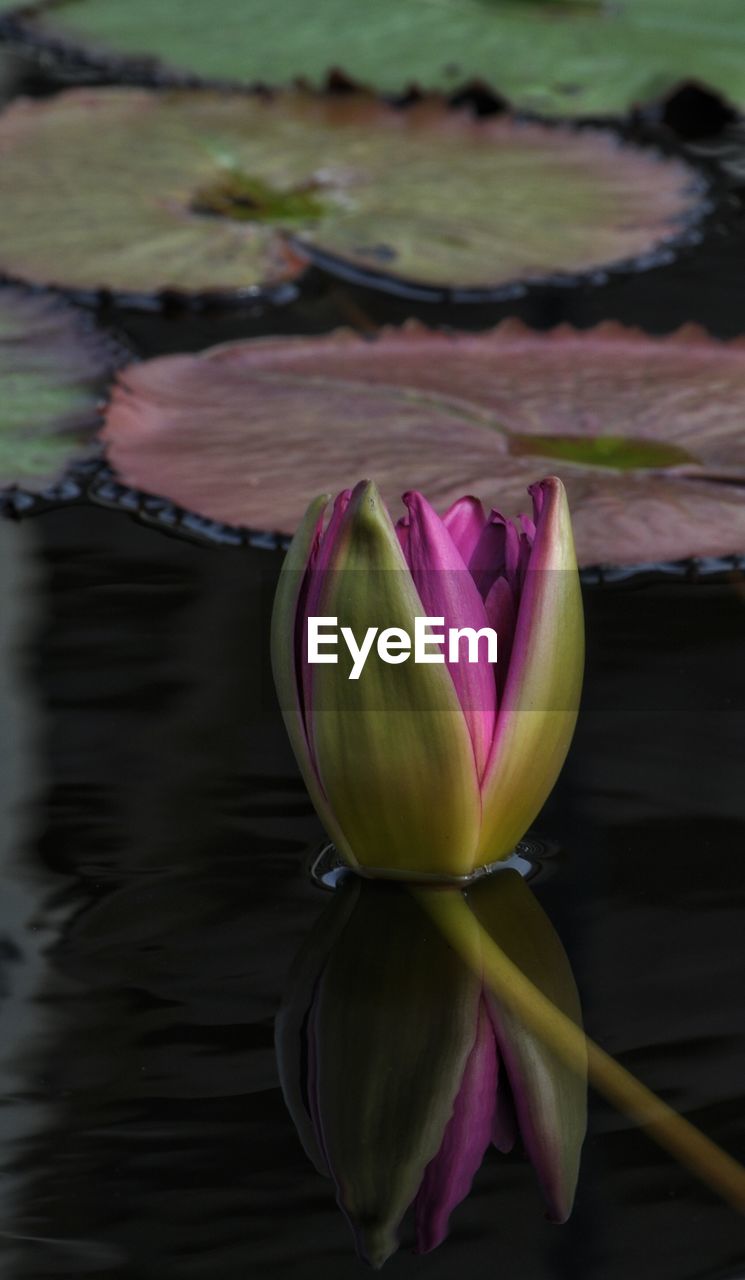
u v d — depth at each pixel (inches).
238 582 35.2
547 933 30.4
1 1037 29.4
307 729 30.5
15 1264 27.6
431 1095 29.0
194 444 37.0
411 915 30.6
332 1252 27.7
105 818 31.7
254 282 42.8
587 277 44.4
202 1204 28.1
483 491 35.8
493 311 42.3
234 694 33.4
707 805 31.8
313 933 30.5
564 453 36.7
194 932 30.5
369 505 29.5
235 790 32.1
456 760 30.1
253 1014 29.7
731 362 39.0
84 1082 29.0
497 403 37.9
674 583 35.4
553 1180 28.2
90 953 30.2
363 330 40.9
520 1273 27.5
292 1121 28.7
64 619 34.5
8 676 33.5
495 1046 29.4
